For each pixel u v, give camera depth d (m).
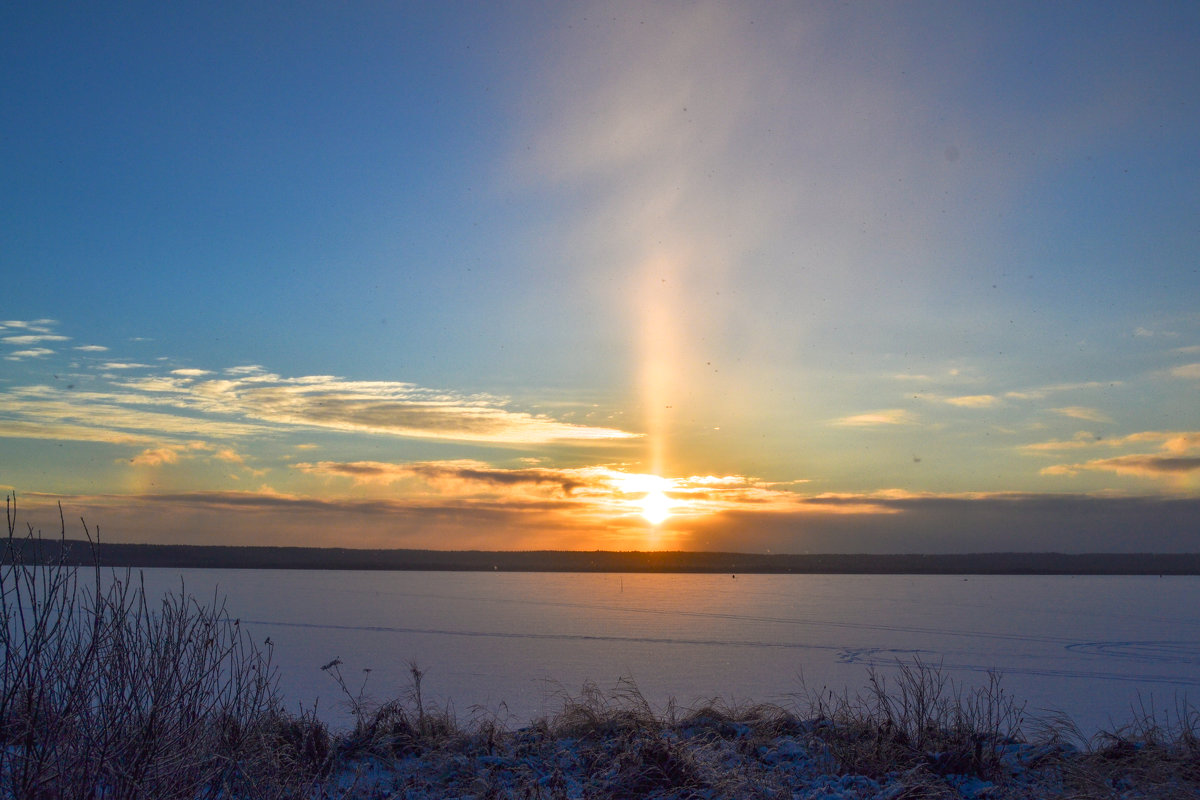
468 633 22.58
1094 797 5.47
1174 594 52.44
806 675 14.80
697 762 6.26
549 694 12.04
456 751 6.92
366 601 37.59
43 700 3.60
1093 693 12.70
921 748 6.94
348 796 5.16
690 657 17.56
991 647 20.31
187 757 4.02
